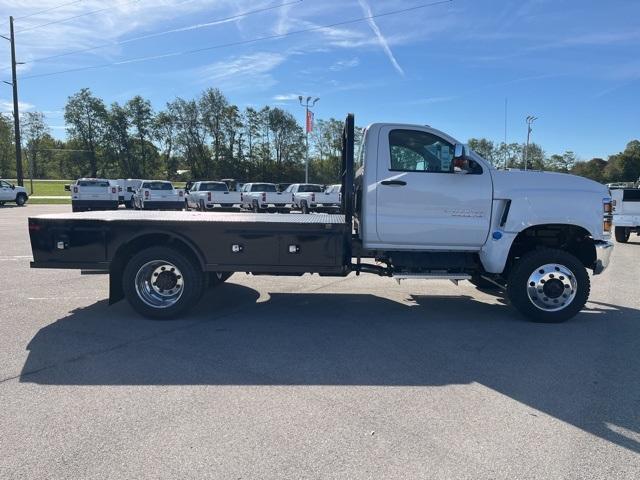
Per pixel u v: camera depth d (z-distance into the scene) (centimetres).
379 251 686
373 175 663
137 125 8500
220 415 385
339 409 398
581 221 657
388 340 584
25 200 3656
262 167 7694
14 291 834
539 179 664
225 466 314
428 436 355
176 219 662
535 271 657
